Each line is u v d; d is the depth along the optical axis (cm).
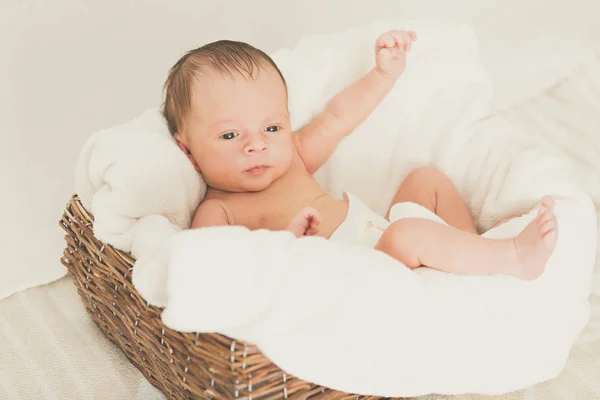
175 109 143
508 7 227
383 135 161
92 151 133
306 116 159
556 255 121
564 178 136
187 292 96
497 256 116
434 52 160
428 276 114
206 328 98
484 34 219
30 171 170
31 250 161
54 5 183
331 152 161
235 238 100
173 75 145
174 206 134
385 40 149
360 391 107
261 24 207
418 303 105
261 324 97
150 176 128
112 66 187
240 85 138
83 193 135
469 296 112
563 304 120
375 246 125
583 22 222
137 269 110
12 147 172
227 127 137
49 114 177
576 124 193
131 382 135
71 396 131
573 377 133
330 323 100
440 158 155
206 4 201
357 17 218
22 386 132
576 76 206
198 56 142
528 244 114
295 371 100
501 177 144
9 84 177
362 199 164
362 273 101
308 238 104
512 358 115
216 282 97
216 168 140
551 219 114
